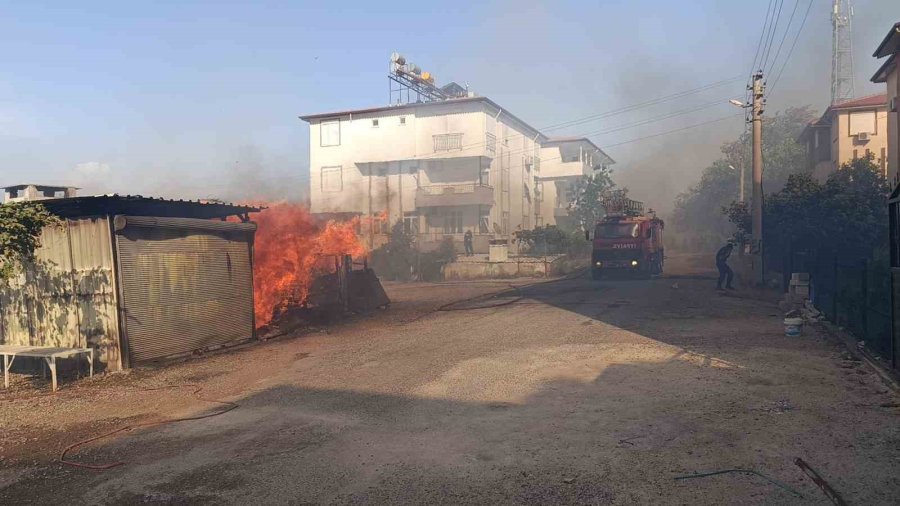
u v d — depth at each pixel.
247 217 13.43
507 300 18.94
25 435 6.62
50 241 10.44
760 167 20.58
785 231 21.44
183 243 11.28
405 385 8.13
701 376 7.91
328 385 8.35
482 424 6.29
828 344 9.78
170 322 10.86
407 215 42.84
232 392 8.24
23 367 10.38
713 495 4.35
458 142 41.00
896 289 7.51
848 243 20.61
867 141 30.91
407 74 46.28
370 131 43.38
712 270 30.98
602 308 15.80
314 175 44.53
